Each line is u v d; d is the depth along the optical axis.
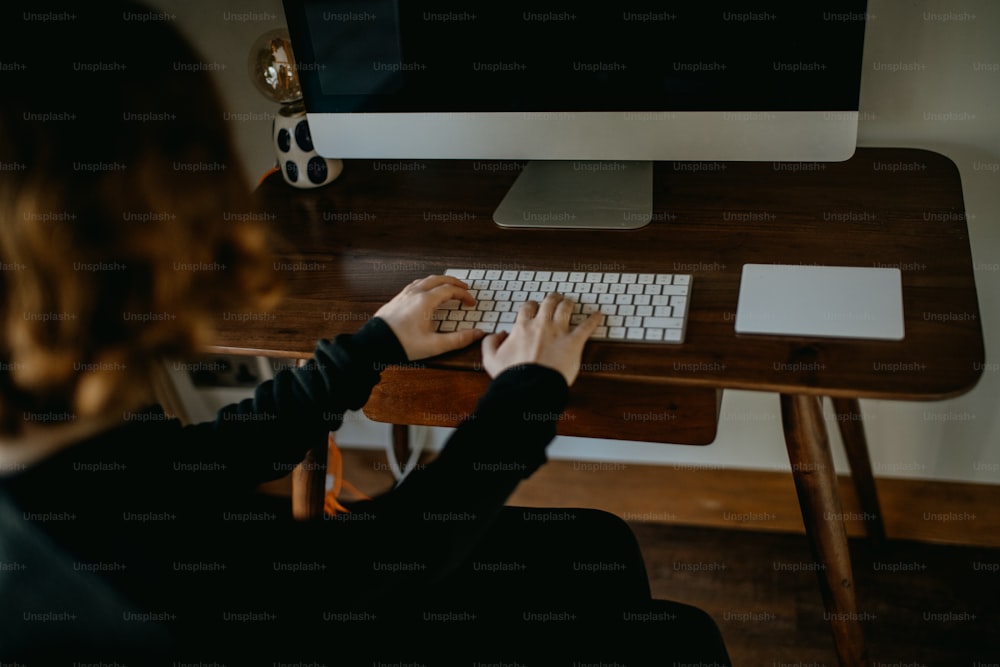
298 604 0.58
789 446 0.94
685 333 0.85
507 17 0.99
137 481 0.54
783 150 1.00
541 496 1.64
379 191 1.20
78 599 0.52
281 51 1.16
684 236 1.01
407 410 0.95
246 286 0.64
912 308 0.85
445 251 1.03
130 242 0.53
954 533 1.46
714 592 1.43
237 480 0.61
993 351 1.35
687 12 0.94
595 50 0.99
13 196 0.49
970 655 1.28
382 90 1.08
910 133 1.20
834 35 0.91
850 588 1.00
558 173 1.16
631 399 0.88
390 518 0.65
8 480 0.51
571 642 0.82
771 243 0.98
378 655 0.76
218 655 0.55
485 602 0.87
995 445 1.45
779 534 1.51
